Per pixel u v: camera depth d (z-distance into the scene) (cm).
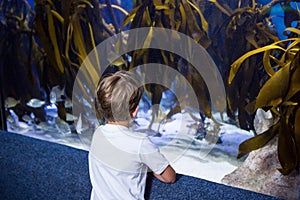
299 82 167
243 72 200
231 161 213
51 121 321
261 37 192
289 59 176
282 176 193
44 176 264
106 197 173
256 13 192
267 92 174
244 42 199
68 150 276
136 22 242
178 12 222
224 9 203
